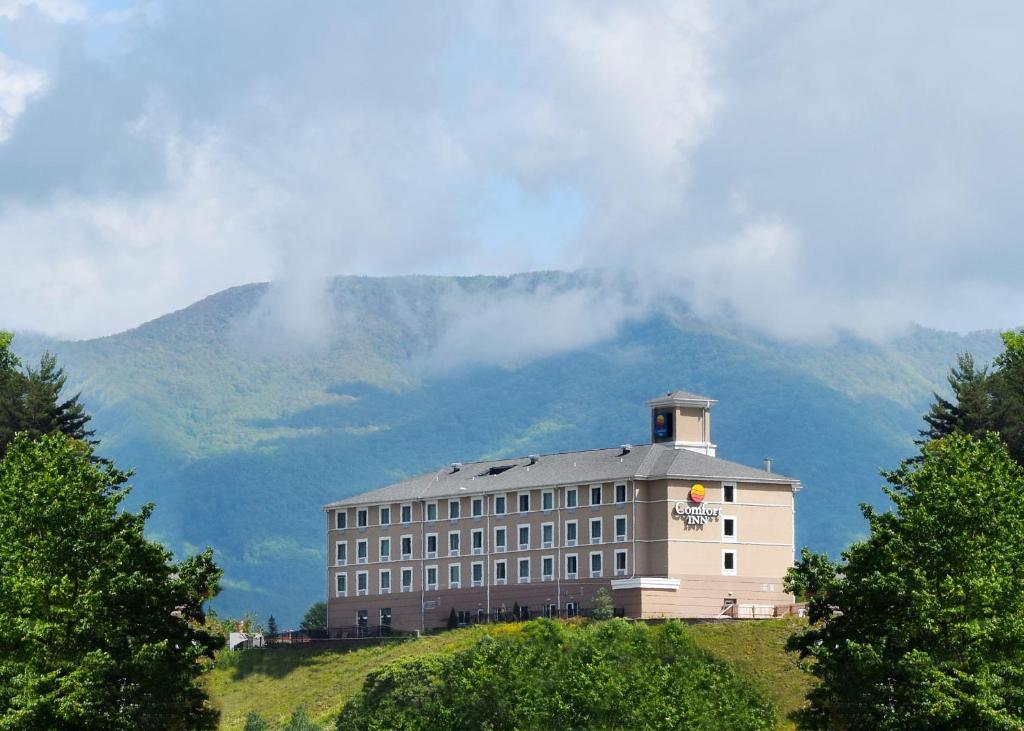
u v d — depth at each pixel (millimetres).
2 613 112750
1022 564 115688
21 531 115812
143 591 117000
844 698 116438
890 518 121062
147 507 123188
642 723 157625
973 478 117938
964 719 110438
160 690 115375
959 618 113812
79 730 109750
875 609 118188
